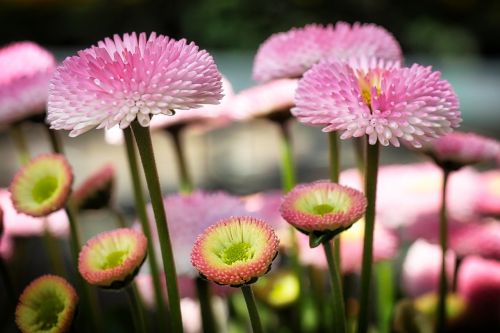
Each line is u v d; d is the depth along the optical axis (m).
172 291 0.21
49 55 0.27
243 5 1.51
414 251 0.32
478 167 0.41
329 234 0.19
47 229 0.29
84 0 1.53
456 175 0.33
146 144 0.20
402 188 0.32
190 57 0.19
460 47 1.54
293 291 0.30
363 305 0.23
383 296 0.30
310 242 0.19
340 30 0.25
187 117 0.30
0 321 0.31
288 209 0.19
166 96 0.18
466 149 0.25
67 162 0.22
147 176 0.20
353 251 0.28
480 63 1.42
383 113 0.19
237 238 0.19
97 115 0.18
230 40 1.50
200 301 0.24
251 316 0.19
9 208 0.30
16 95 0.24
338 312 0.21
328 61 0.21
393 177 0.33
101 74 0.19
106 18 1.54
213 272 0.18
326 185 0.20
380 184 0.32
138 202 0.25
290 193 0.20
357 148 0.29
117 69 0.19
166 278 0.21
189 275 0.24
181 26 1.55
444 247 0.26
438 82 0.20
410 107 0.19
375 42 0.25
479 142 0.25
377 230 0.29
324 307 0.30
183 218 0.25
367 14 1.58
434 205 0.30
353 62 0.22
